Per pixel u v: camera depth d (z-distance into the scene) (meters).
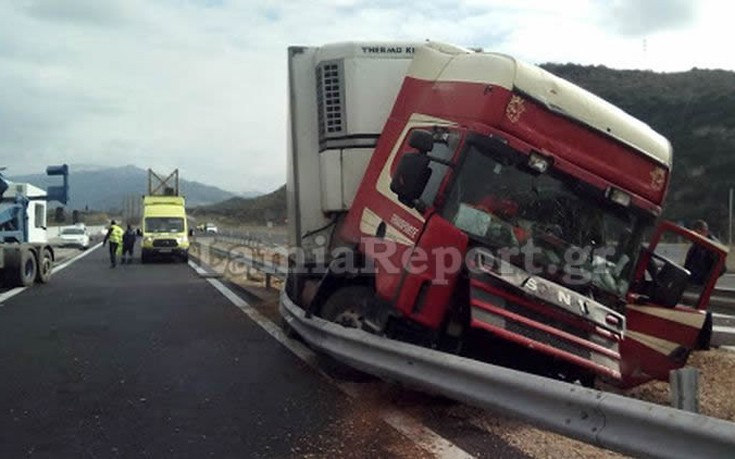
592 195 7.01
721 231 39.84
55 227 45.31
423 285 6.75
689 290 12.34
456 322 6.96
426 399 7.14
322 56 9.70
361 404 7.02
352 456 5.52
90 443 5.83
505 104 6.79
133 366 8.71
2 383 7.81
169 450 5.67
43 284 20.28
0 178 19.52
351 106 9.49
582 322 6.70
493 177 6.89
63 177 22.73
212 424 6.35
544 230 6.95
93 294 17.28
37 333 11.17
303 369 8.57
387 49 9.66
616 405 4.27
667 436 3.96
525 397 5.05
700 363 9.53
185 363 8.89
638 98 60.88
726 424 3.65
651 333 7.83
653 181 7.23
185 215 33.75
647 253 8.09
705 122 52.44
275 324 12.10
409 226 7.13
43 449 5.68
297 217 10.02
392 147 8.11
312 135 10.04
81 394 7.38
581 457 5.52
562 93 7.02
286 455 5.55
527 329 6.43
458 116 7.15
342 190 9.50
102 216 100.94
